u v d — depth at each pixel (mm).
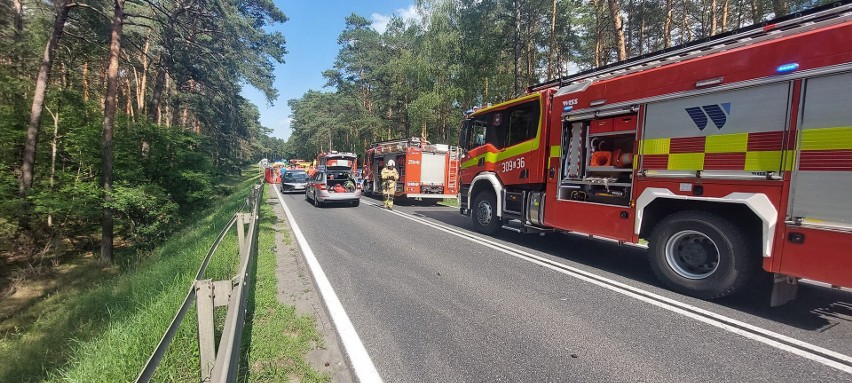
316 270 6230
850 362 3322
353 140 56156
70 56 18297
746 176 4359
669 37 21172
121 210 12695
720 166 4605
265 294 4918
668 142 5168
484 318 4293
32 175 13367
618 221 5859
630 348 3594
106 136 12805
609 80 6039
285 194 23031
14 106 15641
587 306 4637
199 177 17297
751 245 4512
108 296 6465
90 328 5328
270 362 3275
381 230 10086
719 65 4598
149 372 1615
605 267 6422
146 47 23406
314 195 16453
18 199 12531
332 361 3418
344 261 6824
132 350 3090
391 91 40125
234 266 5973
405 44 39281
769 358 3396
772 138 4145
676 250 5191
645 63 5707
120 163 14562
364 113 47156
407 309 4562
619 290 5227
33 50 16938
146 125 16203
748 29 4590
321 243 8398
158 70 22219
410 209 15477
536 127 7566
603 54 25547
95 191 12469
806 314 4387
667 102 5188
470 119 9977
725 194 4555
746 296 4996
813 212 3844
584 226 6438
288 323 4078
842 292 5105
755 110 4289
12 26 16016
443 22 24844
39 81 13477
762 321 4191
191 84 29562
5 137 14398
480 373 3186
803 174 3910
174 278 5293
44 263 12312
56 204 12188
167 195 15164
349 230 10102
